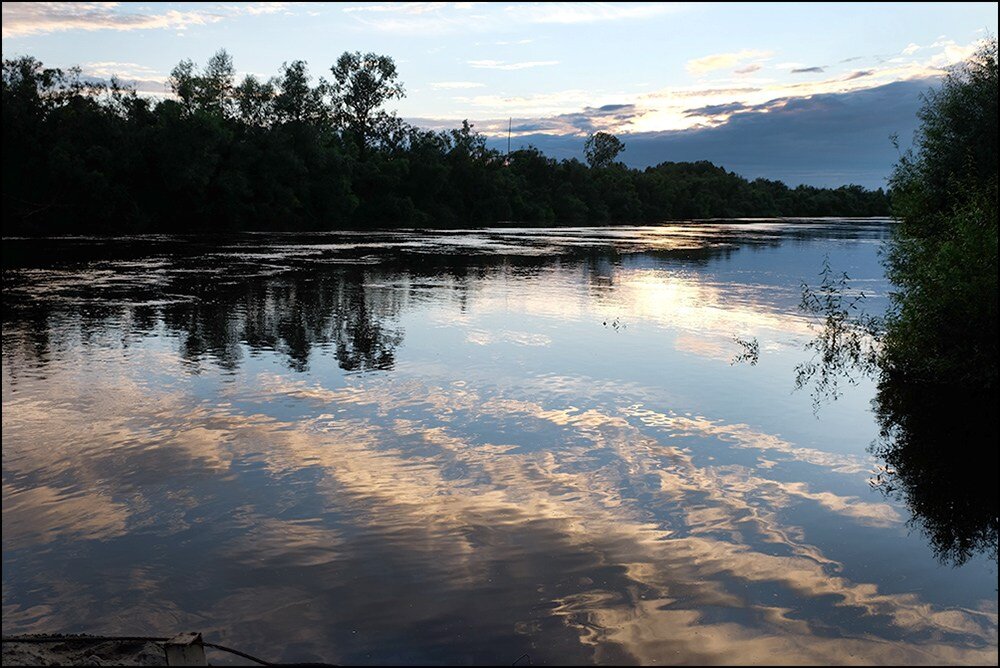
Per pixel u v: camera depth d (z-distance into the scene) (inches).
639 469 367.6
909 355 579.8
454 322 794.8
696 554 275.4
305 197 3070.9
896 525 307.6
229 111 3014.3
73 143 2438.5
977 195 616.1
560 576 254.2
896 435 435.5
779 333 761.6
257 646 208.1
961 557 278.1
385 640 212.4
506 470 360.8
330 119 3720.5
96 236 2310.5
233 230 2790.4
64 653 189.6
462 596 238.7
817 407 492.1
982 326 548.7
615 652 209.6
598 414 462.3
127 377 532.7
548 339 708.7
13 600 232.8
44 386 504.1
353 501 318.0
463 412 459.8
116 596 236.2
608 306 932.6
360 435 410.9
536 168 4608.8
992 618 235.8
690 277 1284.4
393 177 3508.9
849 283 1200.8
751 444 412.8
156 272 1235.2
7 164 2418.8
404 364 591.5
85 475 344.2
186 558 263.6
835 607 239.9
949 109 748.6
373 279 1189.1
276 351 633.6
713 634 221.0
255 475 347.6
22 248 1731.1
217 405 465.7
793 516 314.7
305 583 246.4
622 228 3646.7
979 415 482.0
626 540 285.6
